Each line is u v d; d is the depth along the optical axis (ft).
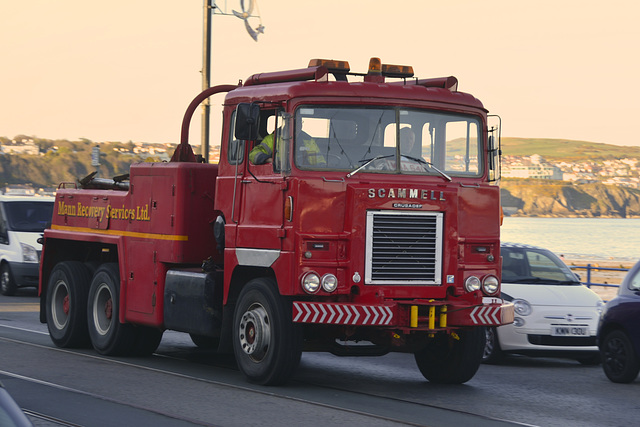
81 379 38.11
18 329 57.11
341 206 35.68
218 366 43.80
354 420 30.48
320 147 36.14
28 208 87.81
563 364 50.75
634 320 41.63
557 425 31.12
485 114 38.81
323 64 38.09
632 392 39.73
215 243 42.27
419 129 37.50
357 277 35.42
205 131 76.28
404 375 43.01
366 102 36.81
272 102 36.83
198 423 29.58
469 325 36.47
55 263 52.29
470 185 37.58
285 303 36.17
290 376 36.47
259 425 29.43
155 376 39.42
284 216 35.70
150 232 43.62
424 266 36.35
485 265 37.78
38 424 29.09
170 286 41.86
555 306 48.88
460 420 31.27
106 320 46.78
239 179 38.45
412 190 36.11
